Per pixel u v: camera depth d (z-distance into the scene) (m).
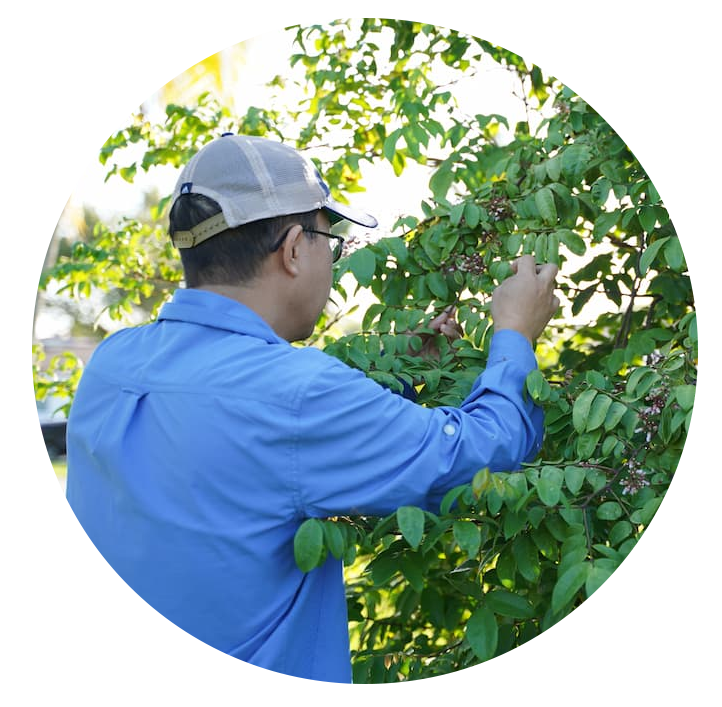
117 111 2.17
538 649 1.33
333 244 1.36
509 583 1.12
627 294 1.61
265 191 1.01
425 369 1.37
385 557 1.08
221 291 1.04
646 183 1.28
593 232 1.43
